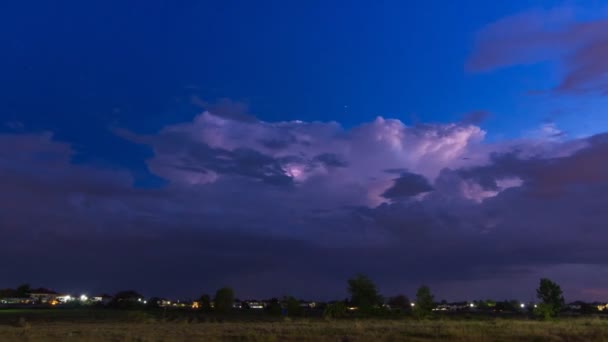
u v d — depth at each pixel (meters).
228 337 38.19
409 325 51.22
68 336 39.56
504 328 44.50
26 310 120.75
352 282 77.00
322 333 41.09
